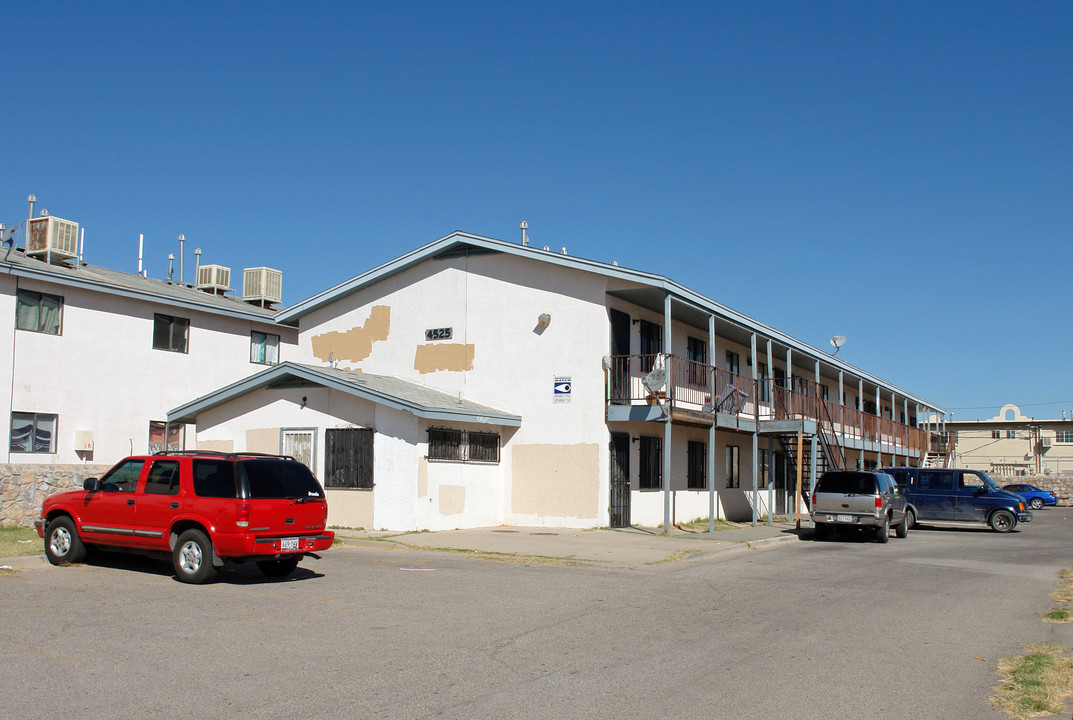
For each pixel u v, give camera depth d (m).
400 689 7.16
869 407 47.28
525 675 7.66
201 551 12.27
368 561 15.48
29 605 10.54
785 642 9.32
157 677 7.39
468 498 21.45
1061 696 7.45
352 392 20.44
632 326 23.42
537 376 22.72
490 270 23.75
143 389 27.02
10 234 23.89
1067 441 67.62
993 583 14.75
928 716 6.84
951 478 28.12
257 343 31.38
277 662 7.96
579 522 21.75
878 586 13.91
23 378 23.80
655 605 11.41
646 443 23.66
